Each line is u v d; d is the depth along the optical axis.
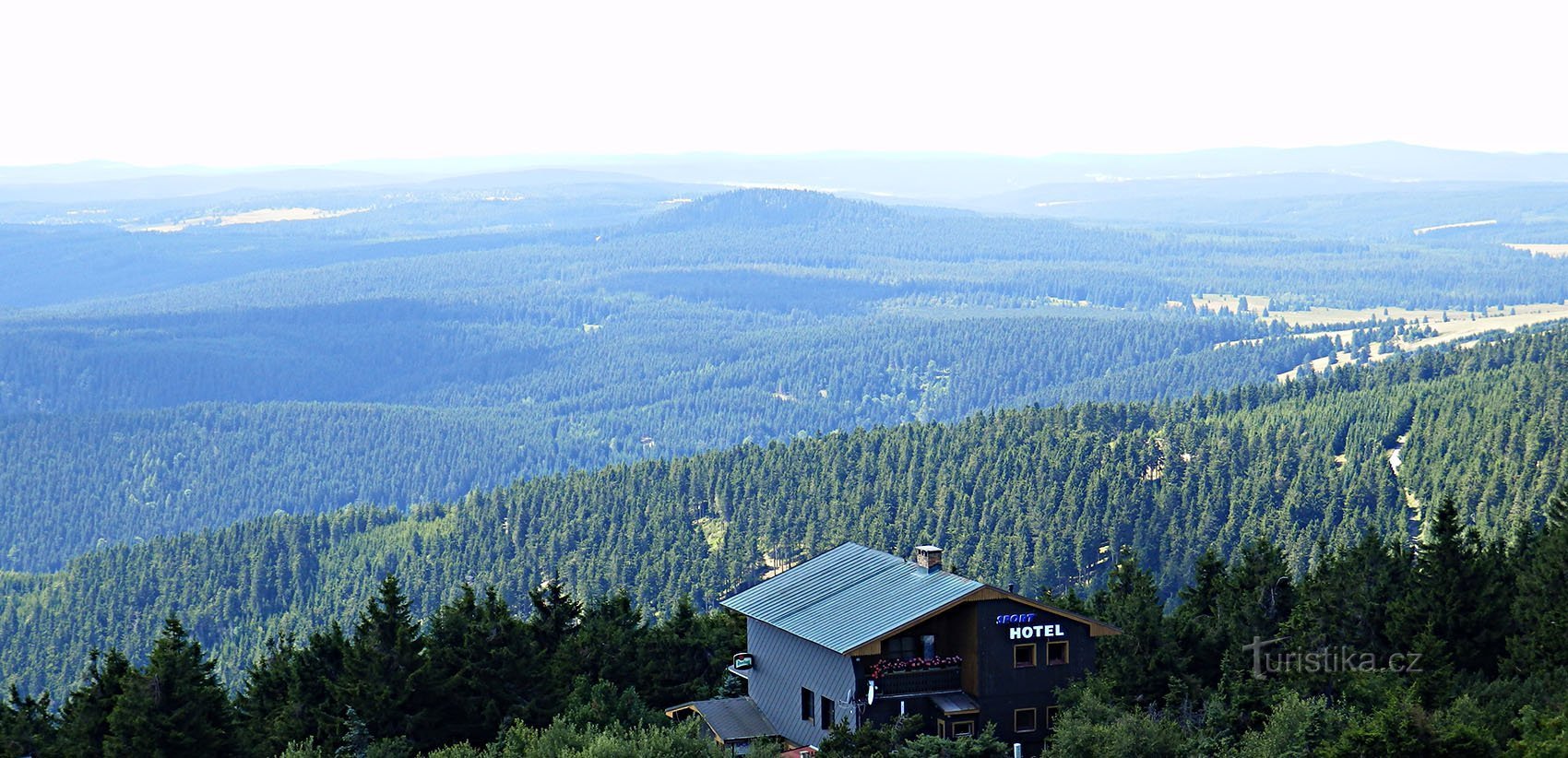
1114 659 74.12
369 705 79.06
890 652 70.75
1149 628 76.00
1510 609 80.06
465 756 68.75
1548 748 55.47
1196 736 64.81
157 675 73.81
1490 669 77.44
